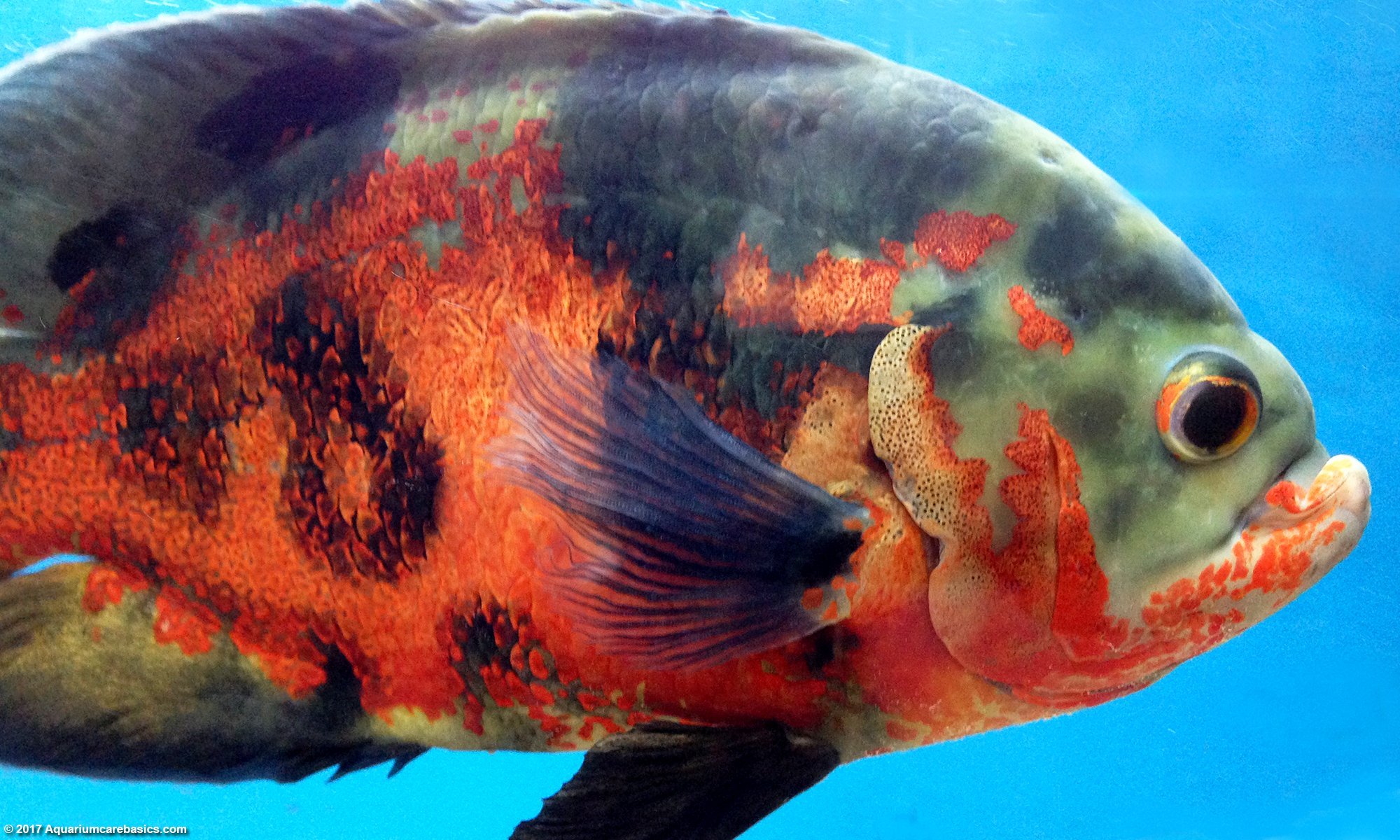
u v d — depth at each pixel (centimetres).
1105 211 27
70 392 31
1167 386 27
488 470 28
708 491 27
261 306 29
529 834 28
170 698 31
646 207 28
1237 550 27
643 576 27
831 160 27
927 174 27
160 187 30
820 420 27
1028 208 27
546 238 28
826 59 28
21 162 30
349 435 29
